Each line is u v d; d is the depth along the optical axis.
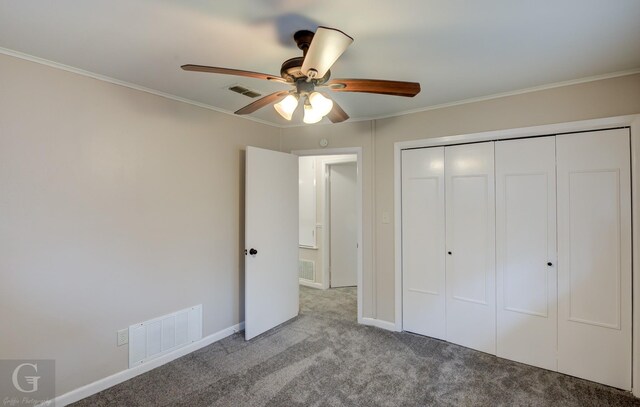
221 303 2.97
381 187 3.14
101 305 2.16
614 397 2.08
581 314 2.30
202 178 2.79
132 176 2.31
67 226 2.00
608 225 2.21
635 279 2.10
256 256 3.02
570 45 1.75
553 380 2.28
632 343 2.14
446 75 2.16
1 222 1.76
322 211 4.69
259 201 3.05
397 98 2.61
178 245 2.61
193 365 2.48
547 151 2.41
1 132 1.76
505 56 1.88
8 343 1.80
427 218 2.96
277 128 3.57
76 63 1.95
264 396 2.09
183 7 1.38
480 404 2.01
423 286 2.99
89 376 2.10
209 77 2.18
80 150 2.05
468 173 2.75
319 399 2.05
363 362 2.52
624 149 2.16
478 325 2.71
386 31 1.59
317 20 1.49
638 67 2.04
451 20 1.50
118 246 2.24
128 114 2.29
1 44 1.71
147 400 2.05
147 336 2.40
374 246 3.20
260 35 1.63
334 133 3.35
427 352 2.68
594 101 2.20
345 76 2.17
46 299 1.92
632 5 1.38
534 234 2.46
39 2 1.34
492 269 2.64
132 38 1.66
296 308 3.50
